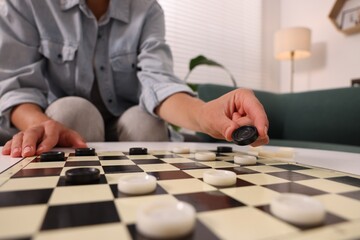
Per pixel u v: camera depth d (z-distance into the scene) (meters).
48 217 0.20
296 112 1.69
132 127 0.95
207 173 0.32
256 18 2.92
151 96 0.85
